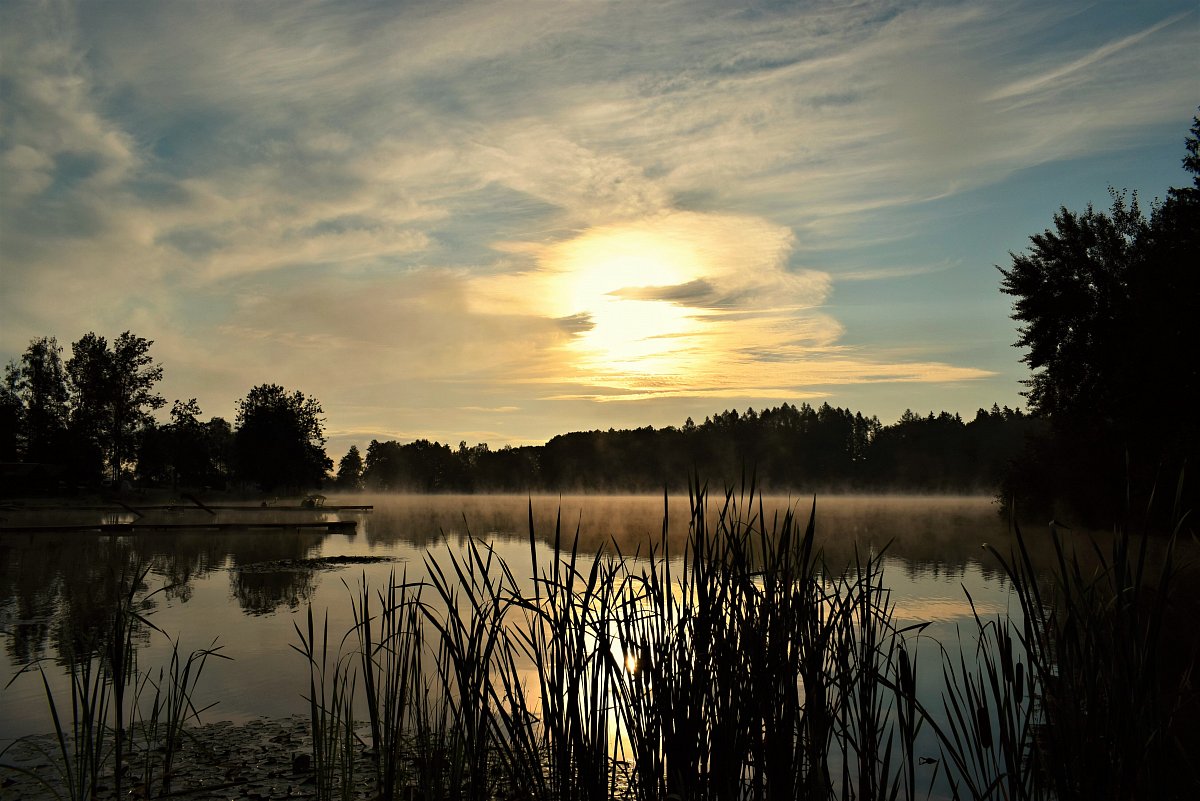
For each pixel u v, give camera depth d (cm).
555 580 317
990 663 280
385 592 1253
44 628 1005
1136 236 2497
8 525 3030
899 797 402
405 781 411
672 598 311
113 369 6456
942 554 1920
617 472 12025
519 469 13000
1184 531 1528
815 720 289
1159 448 2070
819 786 278
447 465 13412
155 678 752
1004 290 2666
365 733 566
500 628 329
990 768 438
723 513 310
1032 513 2936
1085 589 269
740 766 299
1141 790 250
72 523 3262
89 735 374
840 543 2228
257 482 7188
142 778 486
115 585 1358
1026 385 2753
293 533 2978
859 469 11044
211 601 1257
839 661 304
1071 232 2556
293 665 786
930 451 10606
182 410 6988
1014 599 1119
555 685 314
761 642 298
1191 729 413
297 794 452
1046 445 2986
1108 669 260
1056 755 267
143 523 3181
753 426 11806
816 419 11662
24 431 6556
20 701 674
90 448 6250
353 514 4822
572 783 310
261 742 555
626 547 2078
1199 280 2034
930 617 961
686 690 302
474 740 316
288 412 7075
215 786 471
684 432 12125
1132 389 2152
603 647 314
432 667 543
